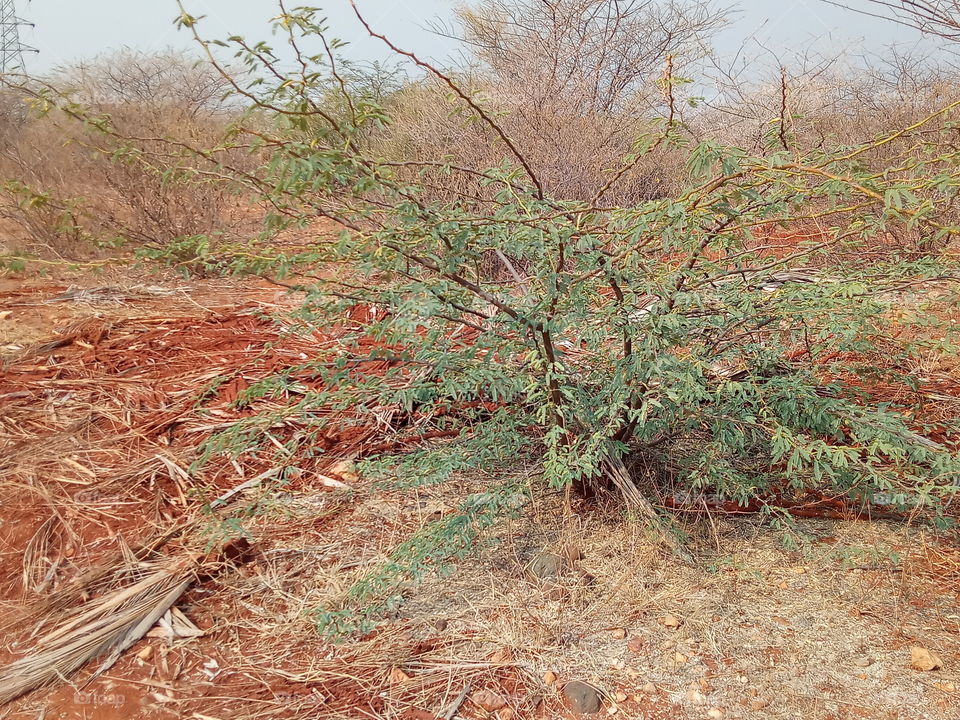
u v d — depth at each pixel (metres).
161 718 2.03
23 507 2.86
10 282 5.54
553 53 7.56
